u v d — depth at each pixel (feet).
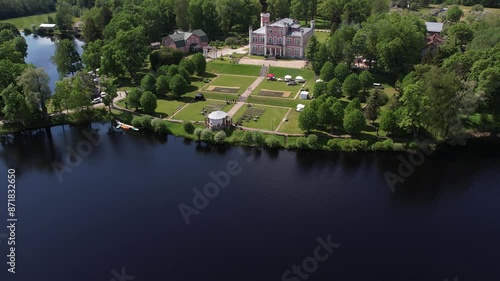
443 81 423.23
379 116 477.36
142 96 517.96
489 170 404.57
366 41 615.16
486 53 499.51
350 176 395.34
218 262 291.58
